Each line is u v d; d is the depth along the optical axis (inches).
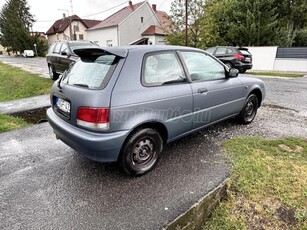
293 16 847.7
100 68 102.2
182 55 122.7
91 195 95.8
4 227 80.0
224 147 135.5
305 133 156.9
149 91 103.5
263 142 140.4
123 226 80.1
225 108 147.4
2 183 104.2
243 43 753.6
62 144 144.6
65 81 114.3
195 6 681.6
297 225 82.8
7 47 1774.1
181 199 92.0
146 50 107.7
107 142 93.0
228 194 97.7
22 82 378.0
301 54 597.3
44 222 82.1
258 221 85.1
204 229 86.6
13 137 156.2
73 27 1668.3
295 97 268.1
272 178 105.5
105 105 91.5
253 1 719.7
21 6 1702.8
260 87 175.0
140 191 97.8
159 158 117.3
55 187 101.2
